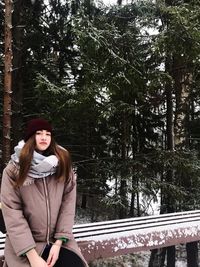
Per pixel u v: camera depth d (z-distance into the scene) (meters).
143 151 11.20
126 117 9.95
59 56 11.38
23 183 2.47
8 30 8.14
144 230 4.17
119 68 8.56
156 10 9.73
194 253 7.73
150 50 9.12
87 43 8.45
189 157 9.82
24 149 2.51
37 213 2.50
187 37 8.45
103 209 12.48
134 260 11.27
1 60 10.88
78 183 11.01
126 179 9.58
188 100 10.30
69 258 2.55
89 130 11.14
